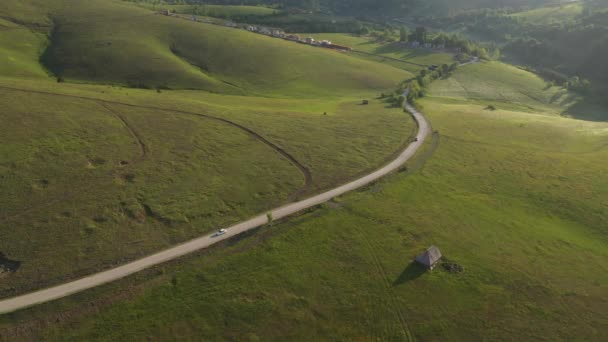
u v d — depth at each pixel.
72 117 88.06
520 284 52.38
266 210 66.50
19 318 44.25
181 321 45.16
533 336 44.97
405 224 63.91
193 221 61.91
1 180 64.69
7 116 82.94
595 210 70.06
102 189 66.88
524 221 66.75
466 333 45.03
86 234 56.84
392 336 44.53
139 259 53.84
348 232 61.50
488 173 83.06
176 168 75.44
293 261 54.81
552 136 104.56
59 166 70.62
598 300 50.47
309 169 80.38
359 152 90.12
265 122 102.31
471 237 61.66
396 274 53.22
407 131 105.38
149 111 98.44
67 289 48.19
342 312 47.28
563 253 59.09
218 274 52.06
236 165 79.19
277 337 43.94
